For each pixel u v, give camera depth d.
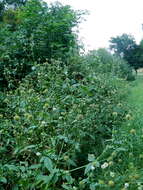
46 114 2.38
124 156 2.27
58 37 4.87
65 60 4.55
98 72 5.15
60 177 1.91
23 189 1.71
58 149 2.23
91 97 3.28
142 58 31.67
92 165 1.78
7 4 11.23
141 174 1.91
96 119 2.85
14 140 2.19
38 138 2.27
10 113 2.84
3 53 4.26
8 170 1.79
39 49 4.57
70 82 3.49
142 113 3.93
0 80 4.08
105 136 2.86
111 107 3.37
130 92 7.24
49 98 2.73
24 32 4.68
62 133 2.32
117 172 1.96
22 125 2.31
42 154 1.90
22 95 2.93
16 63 4.18
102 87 3.73
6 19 7.97
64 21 4.86
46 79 3.43
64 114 2.49
